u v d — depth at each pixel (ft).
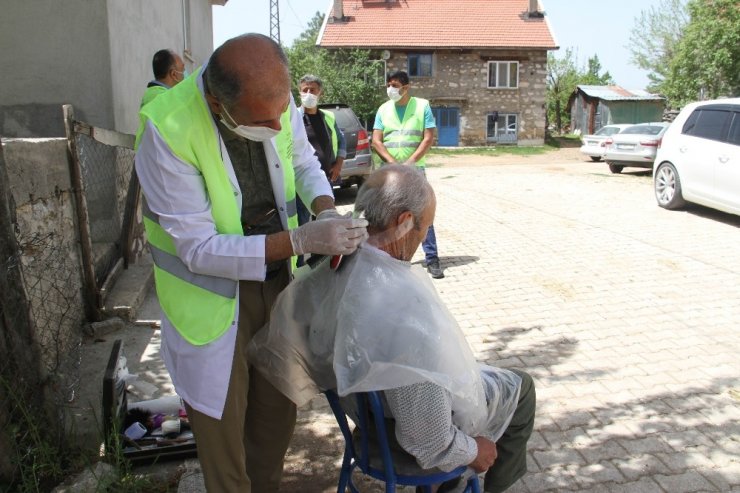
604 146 52.90
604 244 23.67
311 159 8.54
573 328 15.35
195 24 38.17
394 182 6.50
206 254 6.32
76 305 14.19
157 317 15.78
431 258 19.81
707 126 28.66
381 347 6.13
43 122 19.93
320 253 6.29
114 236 19.02
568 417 11.15
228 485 7.22
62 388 10.95
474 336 15.01
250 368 7.81
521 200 35.24
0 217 8.13
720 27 78.02
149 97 16.31
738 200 26.30
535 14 108.06
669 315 16.07
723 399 11.70
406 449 6.32
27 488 8.28
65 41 19.54
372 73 99.45
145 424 10.11
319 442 10.59
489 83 106.01
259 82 5.88
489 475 7.95
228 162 6.65
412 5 109.09
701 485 9.24
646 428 10.76
